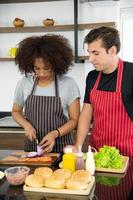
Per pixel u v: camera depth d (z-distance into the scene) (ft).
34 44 6.19
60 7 11.18
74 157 4.82
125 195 4.05
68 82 6.63
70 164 4.76
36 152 6.02
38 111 6.66
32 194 4.14
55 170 4.77
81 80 11.26
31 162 5.49
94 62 5.79
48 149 6.04
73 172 4.59
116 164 5.00
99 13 10.48
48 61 6.11
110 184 4.47
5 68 11.80
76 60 10.51
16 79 11.78
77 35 10.54
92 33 5.67
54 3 11.20
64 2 11.12
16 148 10.06
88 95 6.49
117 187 4.34
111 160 5.05
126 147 5.95
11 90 11.88
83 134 6.33
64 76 6.70
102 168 5.00
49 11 11.27
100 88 6.23
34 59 6.13
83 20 10.71
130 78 5.98
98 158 5.12
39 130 6.73
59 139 6.51
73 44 11.10
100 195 4.07
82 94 11.19
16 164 5.48
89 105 6.53
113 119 6.03
